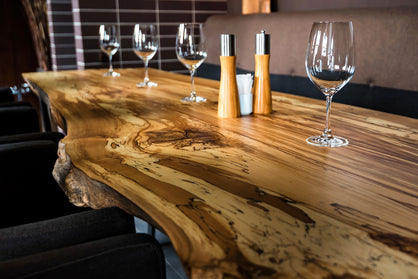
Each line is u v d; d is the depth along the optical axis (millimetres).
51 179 1152
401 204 547
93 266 531
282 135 908
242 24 3244
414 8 2061
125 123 1053
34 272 491
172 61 3713
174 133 944
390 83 2137
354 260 421
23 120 1699
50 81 1909
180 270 1565
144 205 562
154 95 1476
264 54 1093
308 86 2645
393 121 1039
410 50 2029
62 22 3844
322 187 611
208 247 454
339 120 1051
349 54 787
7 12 4961
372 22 2221
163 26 3592
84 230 666
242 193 597
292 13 2844
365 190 596
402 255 428
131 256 556
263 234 479
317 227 492
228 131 953
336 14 2467
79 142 882
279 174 669
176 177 667
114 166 728
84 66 3268
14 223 1121
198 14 3777
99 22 3262
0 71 5098
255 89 1133
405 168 686
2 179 1088
